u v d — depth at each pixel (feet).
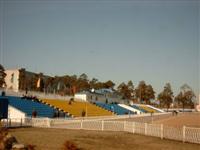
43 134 98.43
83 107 260.01
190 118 235.20
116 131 118.52
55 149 66.33
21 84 345.92
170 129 96.12
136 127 112.37
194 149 75.82
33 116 159.02
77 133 106.73
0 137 60.95
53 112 195.72
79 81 489.26
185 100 575.38
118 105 372.17
